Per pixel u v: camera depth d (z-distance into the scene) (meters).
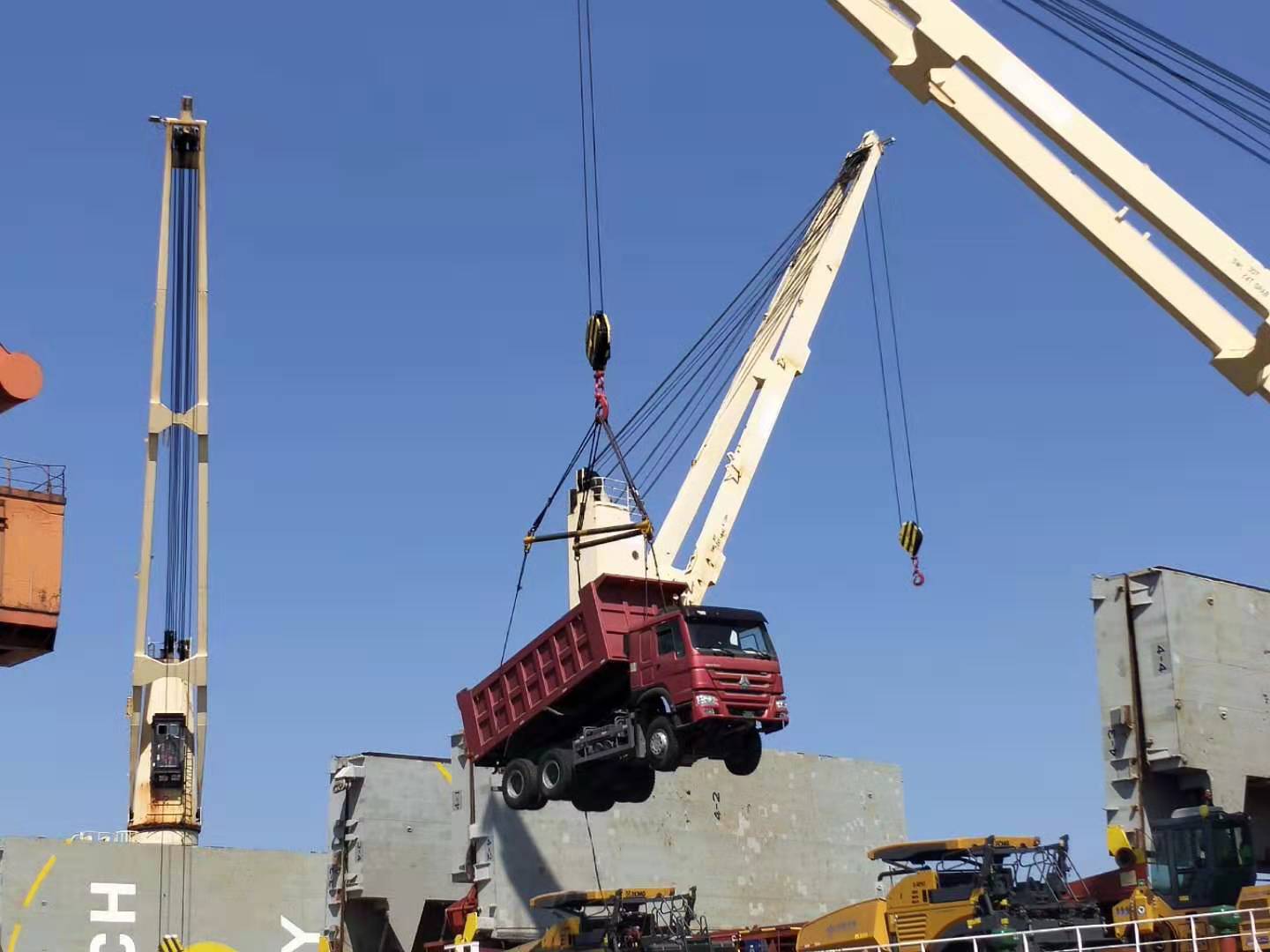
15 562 40.03
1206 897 31.33
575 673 36.38
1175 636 34.50
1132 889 31.27
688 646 33.72
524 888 48.72
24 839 52.75
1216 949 28.19
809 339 50.25
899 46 28.77
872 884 59.12
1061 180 27.52
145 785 56.66
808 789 58.81
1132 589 35.22
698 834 54.50
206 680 58.12
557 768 36.84
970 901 30.33
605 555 46.91
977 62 27.70
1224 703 34.91
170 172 61.06
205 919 55.47
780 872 56.31
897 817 61.59
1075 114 27.17
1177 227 26.33
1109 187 26.83
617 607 35.97
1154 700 34.34
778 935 36.59
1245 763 34.84
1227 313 26.38
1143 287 26.78
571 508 48.19
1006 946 29.03
